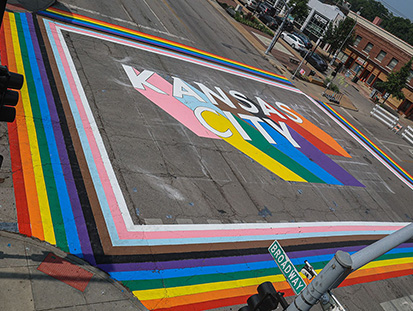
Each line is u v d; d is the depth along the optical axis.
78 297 6.71
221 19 33.53
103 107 12.51
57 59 13.77
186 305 7.79
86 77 13.63
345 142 23.33
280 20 44.31
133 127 12.36
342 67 51.56
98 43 16.62
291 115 21.89
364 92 46.84
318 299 3.71
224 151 14.16
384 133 31.33
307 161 17.62
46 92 11.74
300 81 30.88
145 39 20.02
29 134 9.84
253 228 11.17
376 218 16.56
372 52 49.88
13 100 4.43
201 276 8.66
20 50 13.13
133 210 9.30
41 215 7.88
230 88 20.28
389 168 23.59
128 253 8.14
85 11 19.23
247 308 4.50
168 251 8.78
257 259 10.14
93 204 8.87
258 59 29.22
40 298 6.36
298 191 14.66
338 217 14.72
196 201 10.83
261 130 17.62
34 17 15.78
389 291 12.52
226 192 12.02
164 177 10.98
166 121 13.77
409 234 3.50
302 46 40.47
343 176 18.52
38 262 6.92
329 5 55.94
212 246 9.68
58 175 9.10
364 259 3.44
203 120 15.35
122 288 7.33
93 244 7.93
